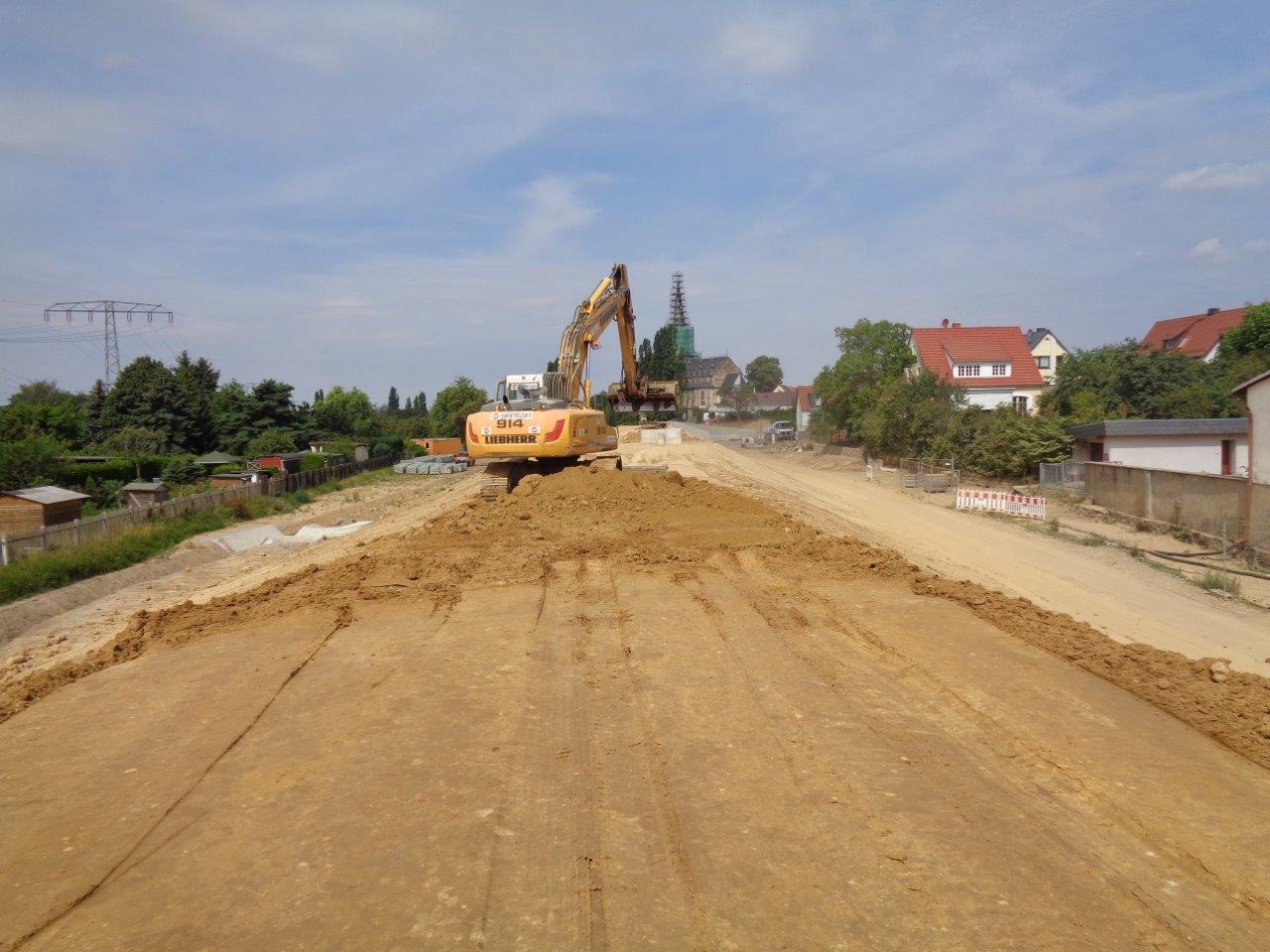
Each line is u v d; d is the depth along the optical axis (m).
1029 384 57.50
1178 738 5.86
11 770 5.86
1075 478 34.38
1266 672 12.00
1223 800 4.96
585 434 19.42
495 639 8.41
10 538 19.20
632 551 12.58
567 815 4.89
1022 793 5.08
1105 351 45.47
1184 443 33.03
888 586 10.49
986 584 16.92
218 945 3.77
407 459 67.94
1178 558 21.19
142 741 6.25
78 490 35.09
